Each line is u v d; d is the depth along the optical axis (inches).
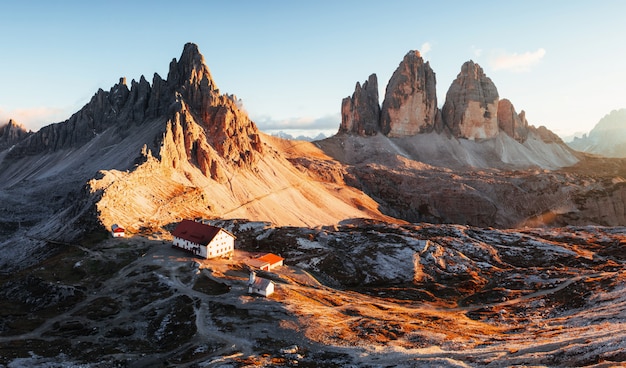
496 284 5600.4
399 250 6560.0
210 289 4165.8
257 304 3762.3
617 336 2397.9
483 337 3262.8
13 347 3078.2
